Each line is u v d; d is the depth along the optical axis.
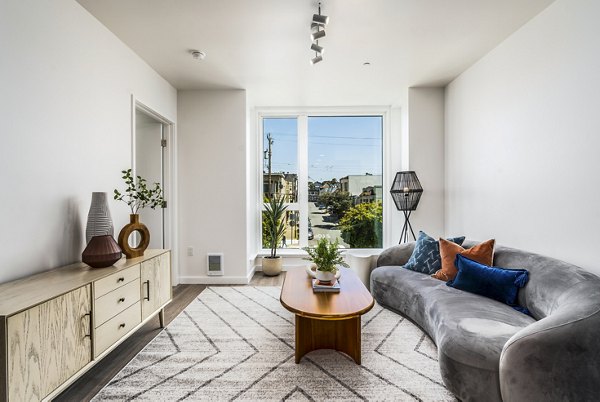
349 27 2.51
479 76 3.13
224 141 3.98
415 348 2.22
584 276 1.73
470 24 2.47
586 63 1.93
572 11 2.02
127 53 2.79
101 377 1.85
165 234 3.85
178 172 3.98
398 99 4.34
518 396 1.33
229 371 1.92
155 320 2.73
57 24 1.96
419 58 3.09
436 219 3.93
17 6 1.67
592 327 1.31
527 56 2.46
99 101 2.39
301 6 2.22
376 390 1.73
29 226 1.75
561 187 2.14
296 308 1.92
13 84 1.65
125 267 2.02
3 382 1.17
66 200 2.04
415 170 3.94
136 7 2.21
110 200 2.52
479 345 1.54
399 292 2.81
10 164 1.64
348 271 2.86
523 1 2.17
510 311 1.98
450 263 2.75
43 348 1.35
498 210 2.85
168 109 3.70
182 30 2.54
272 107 4.69
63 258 2.01
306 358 2.08
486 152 3.03
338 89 3.95
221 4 2.19
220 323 2.67
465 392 1.54
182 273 3.99
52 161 1.92
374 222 4.80
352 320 2.04
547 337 1.31
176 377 1.85
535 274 2.04
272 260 4.30
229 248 3.98
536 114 2.36
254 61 3.14
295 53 2.97
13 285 1.57
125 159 2.75
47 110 1.88
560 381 1.27
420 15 2.34
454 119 3.65
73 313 1.54
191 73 3.43
